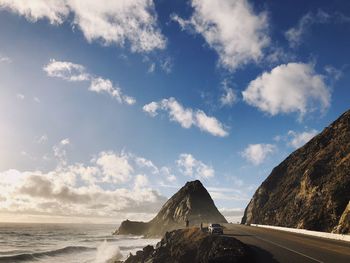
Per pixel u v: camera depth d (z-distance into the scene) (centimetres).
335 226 4541
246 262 2236
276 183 8944
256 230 5338
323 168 5869
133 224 18012
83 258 7706
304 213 5375
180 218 16925
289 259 2227
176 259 3516
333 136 7188
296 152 9106
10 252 8500
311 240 3409
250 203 9900
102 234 17888
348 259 2133
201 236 4197
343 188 4912
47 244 11169
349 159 5406
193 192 18512
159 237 14912
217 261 2283
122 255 7644
